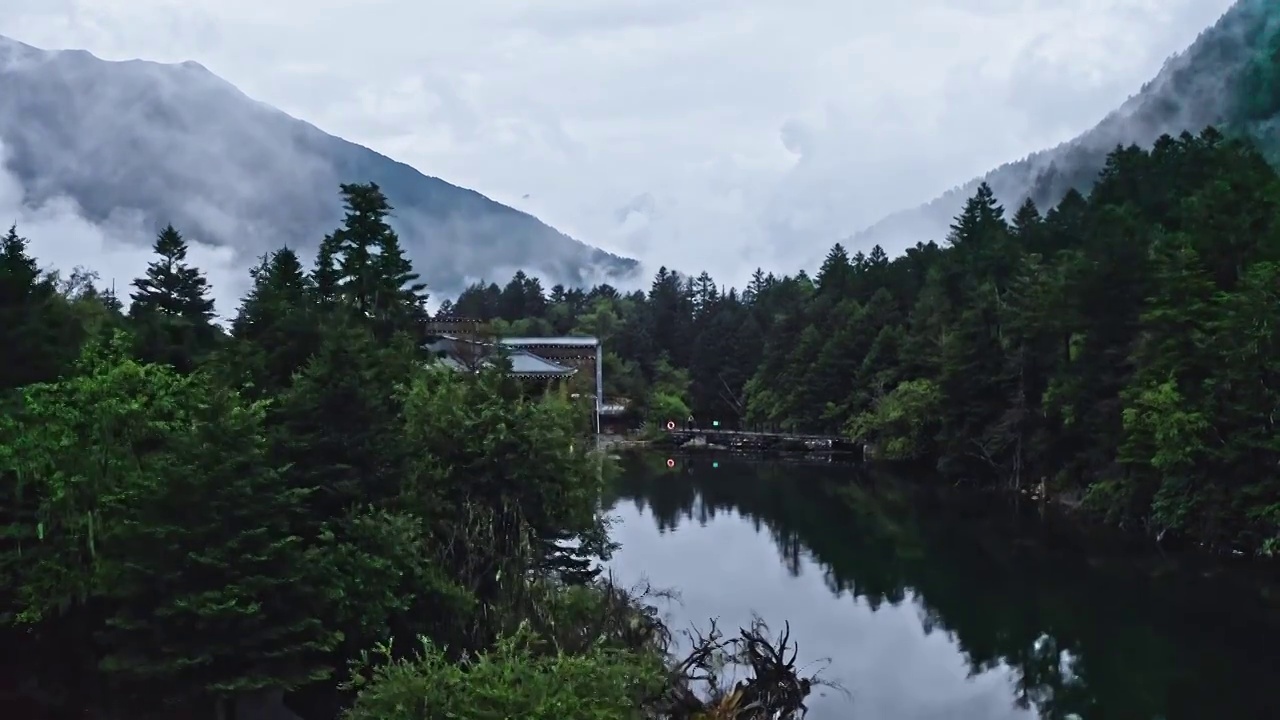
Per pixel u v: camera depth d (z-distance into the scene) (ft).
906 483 303.07
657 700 97.55
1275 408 171.73
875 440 365.20
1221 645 136.26
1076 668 129.59
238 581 79.87
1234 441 176.24
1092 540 203.62
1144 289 223.10
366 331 134.31
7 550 86.94
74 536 84.07
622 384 484.33
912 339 352.28
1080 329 233.96
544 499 114.83
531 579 107.65
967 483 291.38
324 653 89.30
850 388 399.24
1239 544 179.93
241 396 108.27
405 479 101.04
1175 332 196.24
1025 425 256.93
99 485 86.53
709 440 431.84
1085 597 161.68
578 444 138.92
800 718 112.16
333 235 181.27
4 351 105.50
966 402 282.56
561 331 607.78
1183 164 333.83
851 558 196.34
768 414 439.63
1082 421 226.17
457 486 109.19
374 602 87.40
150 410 95.30
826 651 138.10
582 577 129.70
